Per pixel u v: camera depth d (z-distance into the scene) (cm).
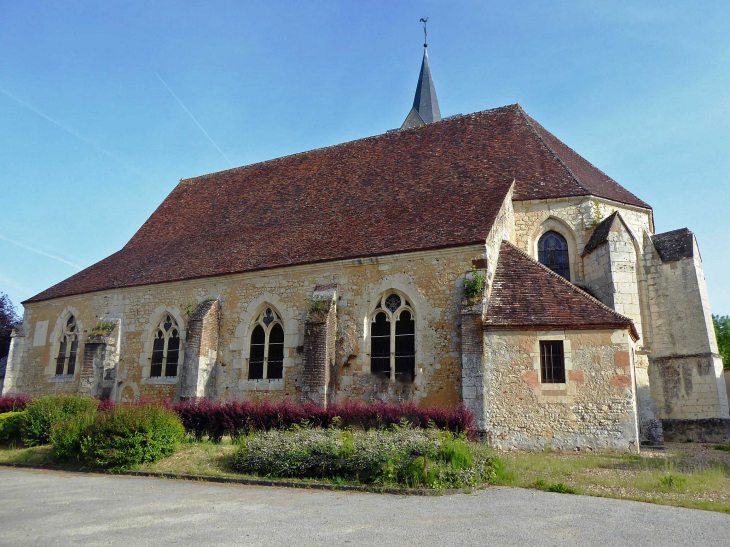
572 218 1722
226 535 645
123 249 2361
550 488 899
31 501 883
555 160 1834
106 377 1919
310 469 1021
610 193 1805
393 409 1288
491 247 1466
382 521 703
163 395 1836
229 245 1947
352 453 1001
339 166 2147
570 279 1709
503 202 1576
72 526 708
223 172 2556
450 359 1412
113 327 1967
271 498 861
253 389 1672
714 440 1602
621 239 1570
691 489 881
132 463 1164
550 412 1279
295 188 2138
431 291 1468
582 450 1243
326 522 700
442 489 880
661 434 1459
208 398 1681
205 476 1045
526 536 634
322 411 1330
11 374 2245
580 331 1299
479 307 1343
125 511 787
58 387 2116
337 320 1573
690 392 1669
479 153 1920
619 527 674
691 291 1709
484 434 1261
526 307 1362
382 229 1644
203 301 1811
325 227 1792
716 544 609
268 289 1714
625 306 1534
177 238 2203
